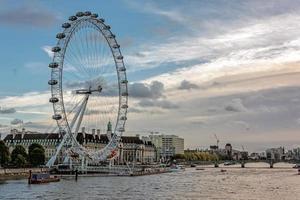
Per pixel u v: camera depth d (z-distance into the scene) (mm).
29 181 187875
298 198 147750
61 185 184875
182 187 186625
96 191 162250
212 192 165125
